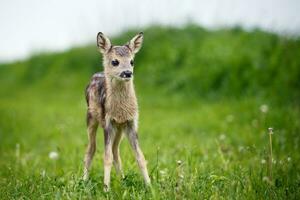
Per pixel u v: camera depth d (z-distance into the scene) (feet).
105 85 31.09
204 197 25.73
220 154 35.24
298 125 45.80
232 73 66.08
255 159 33.60
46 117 63.98
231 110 56.75
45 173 30.60
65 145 45.32
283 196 26.18
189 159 31.71
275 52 64.39
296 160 34.37
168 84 73.20
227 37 73.51
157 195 24.94
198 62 72.23
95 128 32.42
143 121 57.16
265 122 41.86
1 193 27.96
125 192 26.17
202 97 67.10
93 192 27.40
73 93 83.46
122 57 31.17
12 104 78.38
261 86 62.08
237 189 26.53
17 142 48.08
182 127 52.70
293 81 59.41
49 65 97.91
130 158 34.17
